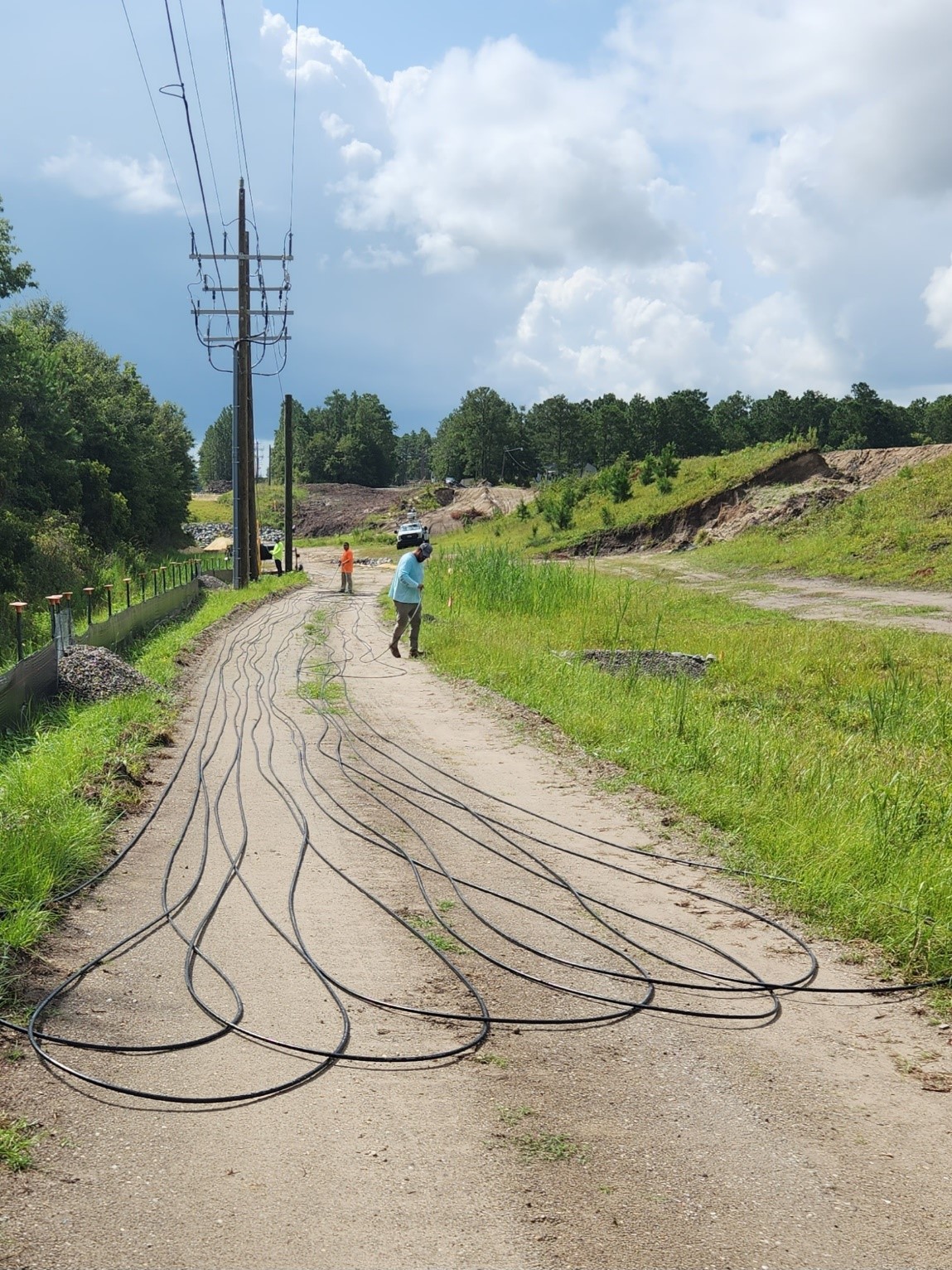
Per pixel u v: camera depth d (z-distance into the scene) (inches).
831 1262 114.1
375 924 221.1
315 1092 149.1
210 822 298.8
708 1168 132.0
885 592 1243.8
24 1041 160.6
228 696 531.8
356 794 336.5
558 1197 124.7
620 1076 157.0
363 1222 119.0
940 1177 131.6
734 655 670.5
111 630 645.3
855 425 5226.4
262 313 1409.9
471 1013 178.4
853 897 233.6
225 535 3361.2
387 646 756.6
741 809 304.3
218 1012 174.7
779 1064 162.7
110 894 233.5
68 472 1652.3
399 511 4178.2
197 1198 122.7
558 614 888.9
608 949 211.9
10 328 1533.0
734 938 220.1
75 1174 126.7
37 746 360.8
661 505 2202.3
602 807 326.3
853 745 398.0
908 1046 171.0
